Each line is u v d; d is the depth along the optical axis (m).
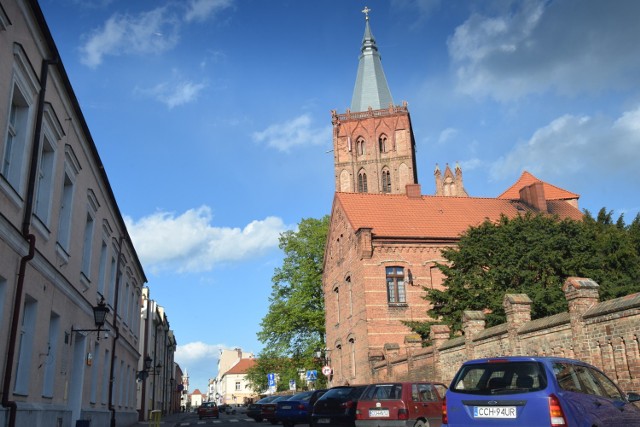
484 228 29.05
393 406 14.20
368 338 34.38
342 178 74.00
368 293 35.19
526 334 18.27
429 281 36.34
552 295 24.09
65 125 14.66
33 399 12.71
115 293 24.08
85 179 17.42
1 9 9.83
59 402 15.09
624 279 25.56
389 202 41.59
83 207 17.27
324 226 49.97
